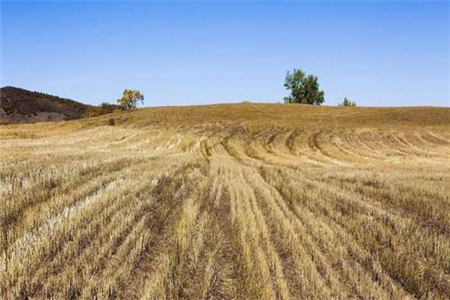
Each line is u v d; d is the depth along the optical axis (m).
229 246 7.43
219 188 13.46
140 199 10.14
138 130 47.59
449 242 7.77
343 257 7.04
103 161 16.44
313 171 19.33
